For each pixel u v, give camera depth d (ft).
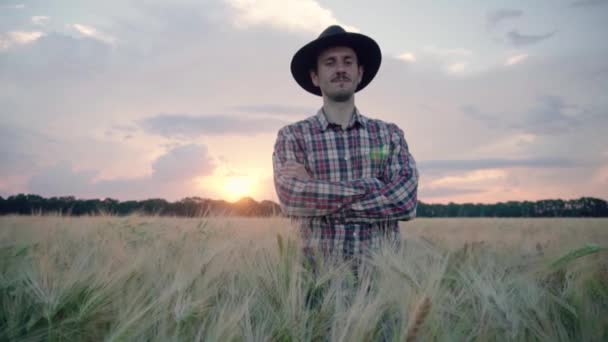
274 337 4.59
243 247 7.95
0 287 5.64
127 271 6.11
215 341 4.27
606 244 5.82
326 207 6.73
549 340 4.60
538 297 5.51
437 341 4.25
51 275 5.72
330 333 4.74
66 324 4.99
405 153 7.68
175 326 4.75
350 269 6.46
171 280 6.20
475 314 5.03
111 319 5.19
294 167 7.14
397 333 4.32
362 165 7.37
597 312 5.30
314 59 8.36
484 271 6.00
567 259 5.95
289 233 6.91
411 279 5.15
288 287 5.85
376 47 8.38
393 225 7.24
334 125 7.51
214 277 6.23
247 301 4.80
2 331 5.01
